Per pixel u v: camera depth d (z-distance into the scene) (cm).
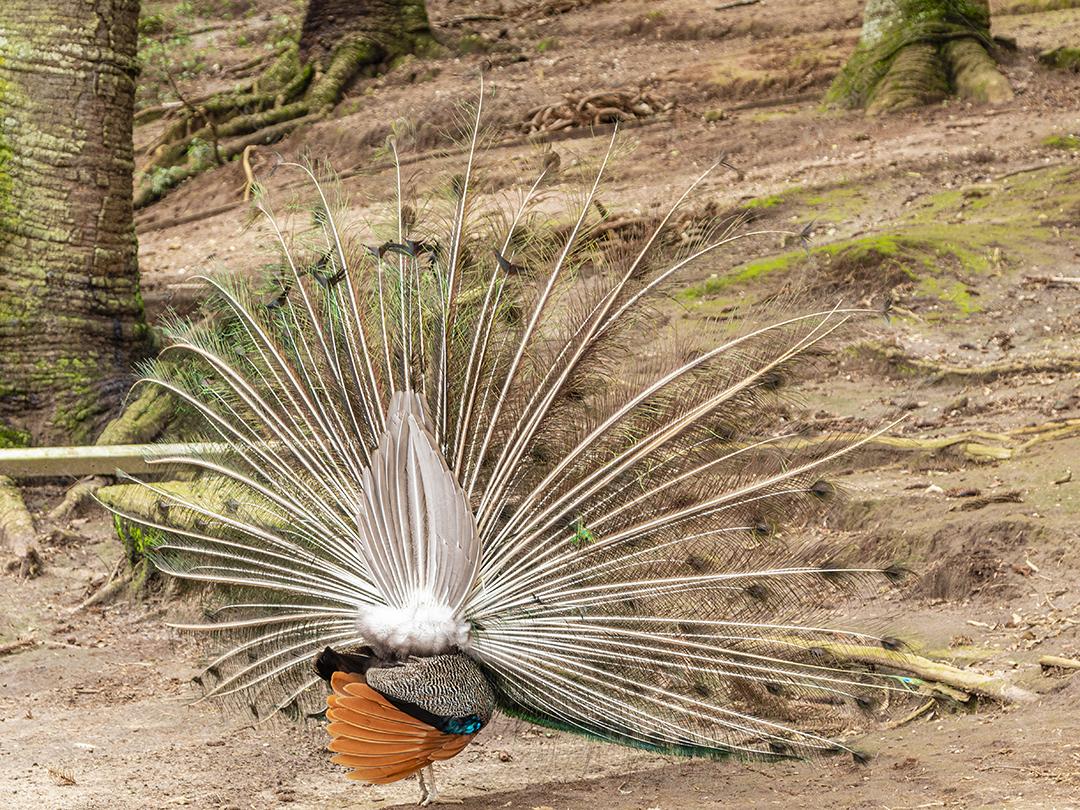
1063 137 2339
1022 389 1490
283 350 840
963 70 2712
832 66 3017
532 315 801
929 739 814
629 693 755
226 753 923
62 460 1413
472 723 696
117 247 1814
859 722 870
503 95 3019
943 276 1786
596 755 882
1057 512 1125
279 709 818
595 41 3541
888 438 1328
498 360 805
